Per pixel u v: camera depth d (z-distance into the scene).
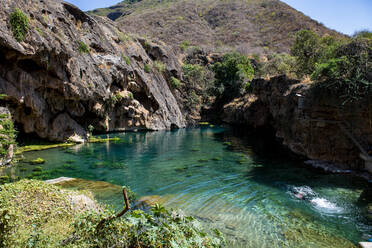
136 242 3.72
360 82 13.61
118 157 16.39
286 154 17.80
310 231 6.93
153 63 38.09
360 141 13.52
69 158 15.68
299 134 18.30
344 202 9.05
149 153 17.91
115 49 29.06
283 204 8.85
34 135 19.67
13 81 16.36
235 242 6.24
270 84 26.88
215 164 14.83
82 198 5.94
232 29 76.38
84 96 21.77
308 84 17.77
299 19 72.69
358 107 13.49
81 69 21.80
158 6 96.25
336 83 14.66
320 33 61.78
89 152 17.70
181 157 16.72
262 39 70.19
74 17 24.62
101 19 31.45
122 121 30.05
